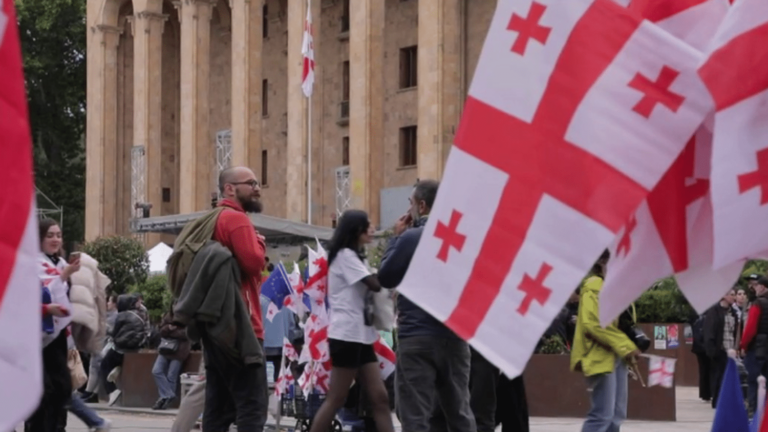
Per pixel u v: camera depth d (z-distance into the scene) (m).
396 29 65.44
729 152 5.25
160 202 74.38
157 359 27.27
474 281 5.22
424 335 12.59
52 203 84.00
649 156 5.24
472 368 14.26
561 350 24.70
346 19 68.88
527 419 14.99
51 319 13.99
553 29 5.27
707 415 25.94
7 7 4.20
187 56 71.44
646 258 6.12
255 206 13.74
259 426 13.12
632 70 5.29
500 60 5.29
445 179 5.31
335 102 69.12
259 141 67.69
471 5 57.75
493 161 5.26
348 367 14.20
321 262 17.39
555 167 5.21
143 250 54.53
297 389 19.33
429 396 12.67
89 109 80.12
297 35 63.91
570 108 5.23
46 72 86.19
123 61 82.00
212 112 79.31
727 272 6.09
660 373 13.12
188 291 12.86
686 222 6.12
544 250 5.18
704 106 5.29
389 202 59.31
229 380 13.16
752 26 5.26
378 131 59.88
